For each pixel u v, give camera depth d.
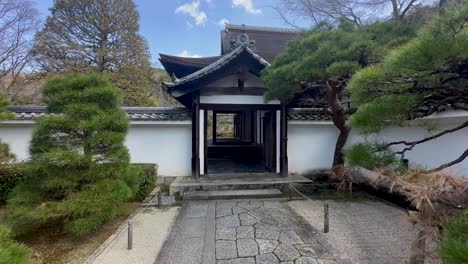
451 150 4.87
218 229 4.05
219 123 22.27
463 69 1.96
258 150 10.26
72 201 3.45
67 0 13.07
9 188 5.32
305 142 7.71
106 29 13.80
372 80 2.19
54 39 13.01
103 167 3.84
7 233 2.07
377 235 3.86
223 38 13.46
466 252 1.33
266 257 3.17
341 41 4.44
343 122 5.90
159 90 17.98
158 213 4.85
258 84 7.02
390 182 2.25
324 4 9.11
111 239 3.68
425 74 2.01
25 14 13.12
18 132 6.68
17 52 13.41
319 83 5.42
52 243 3.59
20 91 13.75
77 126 3.57
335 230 4.04
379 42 4.59
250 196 5.78
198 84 6.40
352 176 4.85
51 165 3.60
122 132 4.07
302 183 6.40
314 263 3.02
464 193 1.97
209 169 8.15
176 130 7.12
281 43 12.89
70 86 3.79
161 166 7.09
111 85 4.09
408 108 2.32
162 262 3.07
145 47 15.26
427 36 1.74
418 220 2.21
